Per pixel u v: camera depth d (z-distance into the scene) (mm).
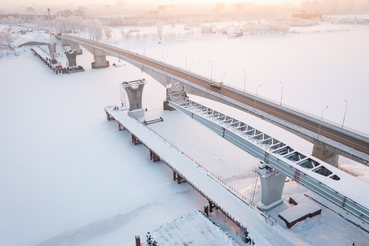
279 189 40469
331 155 44750
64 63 148500
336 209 40188
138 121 67188
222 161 54625
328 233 35438
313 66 133375
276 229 34094
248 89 98312
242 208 37719
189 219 37531
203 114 57906
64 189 46438
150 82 110812
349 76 114000
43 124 72188
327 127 45906
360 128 66875
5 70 132500
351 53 164125
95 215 40625
